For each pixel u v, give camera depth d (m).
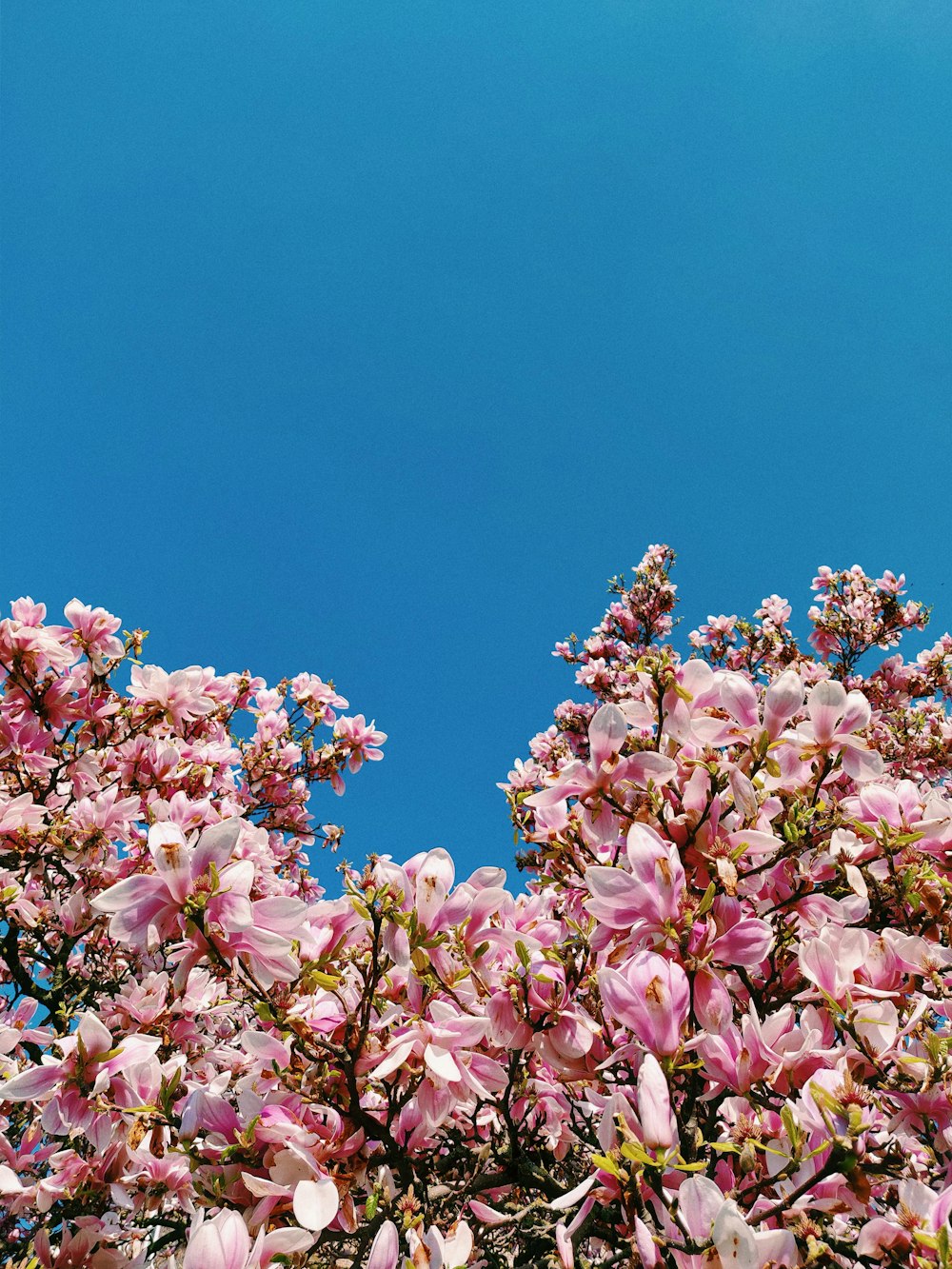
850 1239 1.68
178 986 1.66
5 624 4.09
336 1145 1.82
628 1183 1.42
